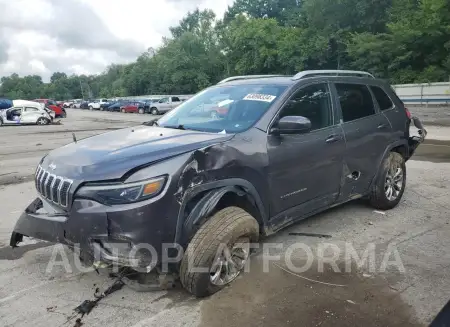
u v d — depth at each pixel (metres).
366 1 43.62
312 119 4.36
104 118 36.66
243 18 63.38
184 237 3.21
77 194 3.09
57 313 3.23
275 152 3.84
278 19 75.44
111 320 3.12
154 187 3.02
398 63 37.47
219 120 4.15
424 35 36.34
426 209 5.62
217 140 3.54
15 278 3.80
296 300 3.36
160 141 3.57
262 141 3.78
